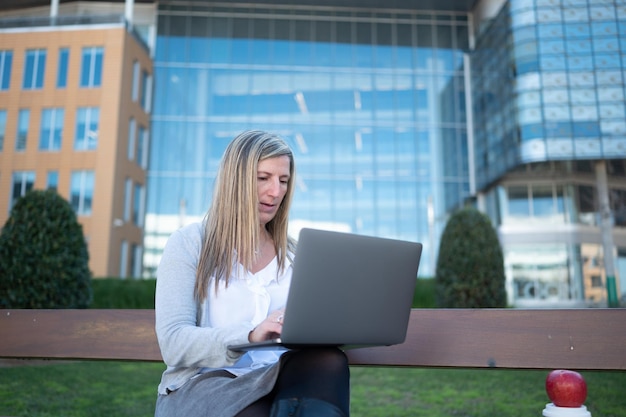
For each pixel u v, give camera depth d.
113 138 18.83
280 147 1.60
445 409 3.82
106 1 21.75
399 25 22.28
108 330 1.93
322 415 1.14
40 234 5.54
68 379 4.70
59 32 19.83
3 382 4.40
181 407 1.34
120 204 18.91
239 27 21.91
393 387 4.70
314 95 21.38
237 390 1.29
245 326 1.32
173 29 21.78
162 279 1.47
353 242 1.25
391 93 21.58
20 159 19.17
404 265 1.33
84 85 19.39
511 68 18.62
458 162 21.08
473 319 1.77
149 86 21.14
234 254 1.54
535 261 18.91
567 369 1.68
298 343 1.19
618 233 18.42
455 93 21.78
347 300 1.24
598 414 3.43
